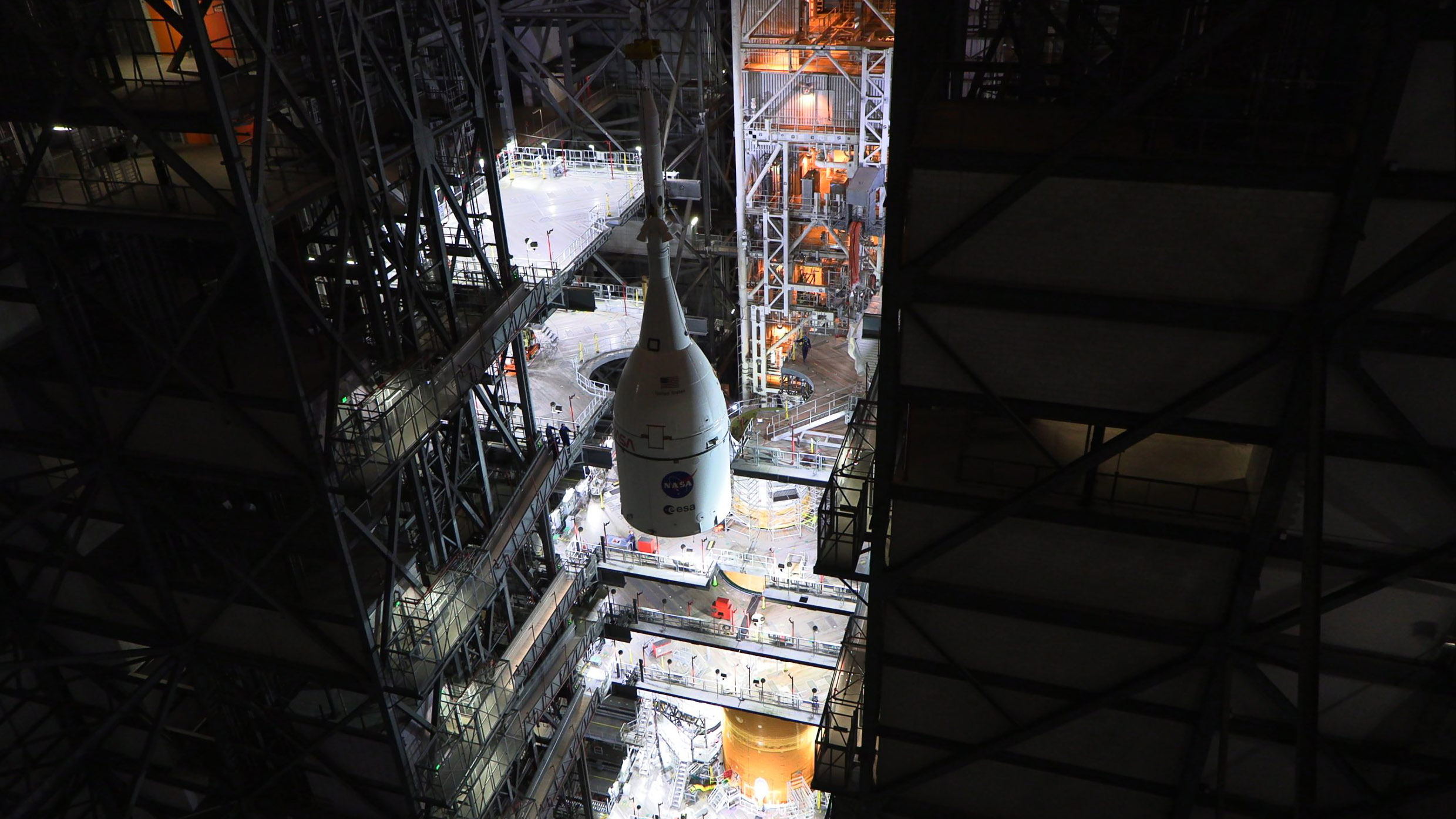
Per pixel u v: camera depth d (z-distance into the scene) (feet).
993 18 76.18
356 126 78.89
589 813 131.23
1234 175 53.06
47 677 99.45
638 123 163.22
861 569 77.66
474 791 95.61
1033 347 61.67
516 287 98.68
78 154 75.36
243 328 83.66
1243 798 74.95
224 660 90.17
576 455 121.49
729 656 144.77
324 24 71.31
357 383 81.61
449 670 99.60
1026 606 70.49
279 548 81.46
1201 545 64.64
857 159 132.77
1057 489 64.85
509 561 100.27
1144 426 61.62
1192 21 60.29
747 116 133.90
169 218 67.41
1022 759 79.51
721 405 82.58
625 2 146.30
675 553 134.82
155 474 81.25
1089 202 56.24
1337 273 53.88
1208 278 56.90
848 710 89.61
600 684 134.82
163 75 71.92
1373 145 49.60
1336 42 56.24
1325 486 61.87
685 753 156.25
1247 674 68.69
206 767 101.04
